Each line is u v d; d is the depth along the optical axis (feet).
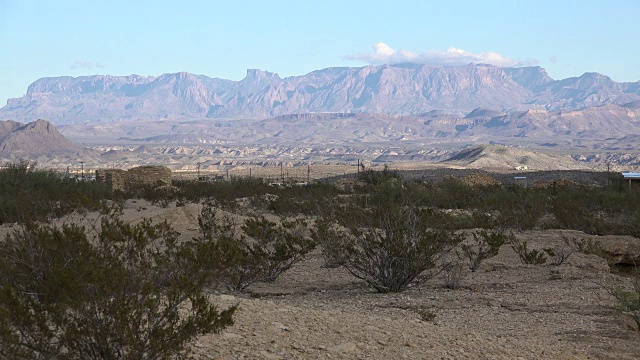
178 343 21.44
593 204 123.95
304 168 605.31
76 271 21.53
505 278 56.24
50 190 109.81
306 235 72.02
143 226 30.14
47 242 23.84
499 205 106.83
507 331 37.55
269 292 47.39
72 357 20.48
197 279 27.17
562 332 37.78
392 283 49.83
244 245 56.49
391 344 28.84
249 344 25.67
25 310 19.75
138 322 21.22
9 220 70.74
